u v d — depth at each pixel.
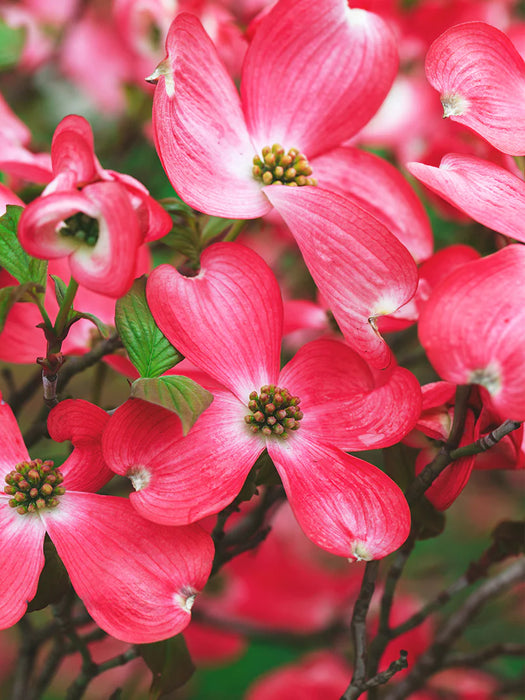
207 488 0.46
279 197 0.48
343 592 0.84
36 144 0.74
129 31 0.70
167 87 0.48
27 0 0.77
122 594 0.45
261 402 0.47
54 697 0.81
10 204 0.49
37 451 0.61
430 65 0.48
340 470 0.47
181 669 0.49
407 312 0.51
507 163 0.50
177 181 0.48
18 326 0.52
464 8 0.71
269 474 0.47
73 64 0.77
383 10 0.70
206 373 0.48
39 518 0.46
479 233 0.60
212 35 0.65
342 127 0.52
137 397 0.45
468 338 0.44
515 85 0.48
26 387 0.58
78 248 0.44
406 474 0.50
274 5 0.50
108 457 0.45
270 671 0.86
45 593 0.46
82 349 0.54
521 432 0.48
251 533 0.55
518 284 0.45
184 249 0.53
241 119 0.50
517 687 0.70
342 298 0.47
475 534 0.94
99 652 0.82
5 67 0.66
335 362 0.49
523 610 0.84
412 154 0.70
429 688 0.72
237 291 0.48
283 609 0.83
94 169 0.44
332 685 0.75
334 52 0.51
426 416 0.49
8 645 0.85
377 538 0.46
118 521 0.46
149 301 0.47
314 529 0.46
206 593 0.80
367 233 0.47
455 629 0.60
